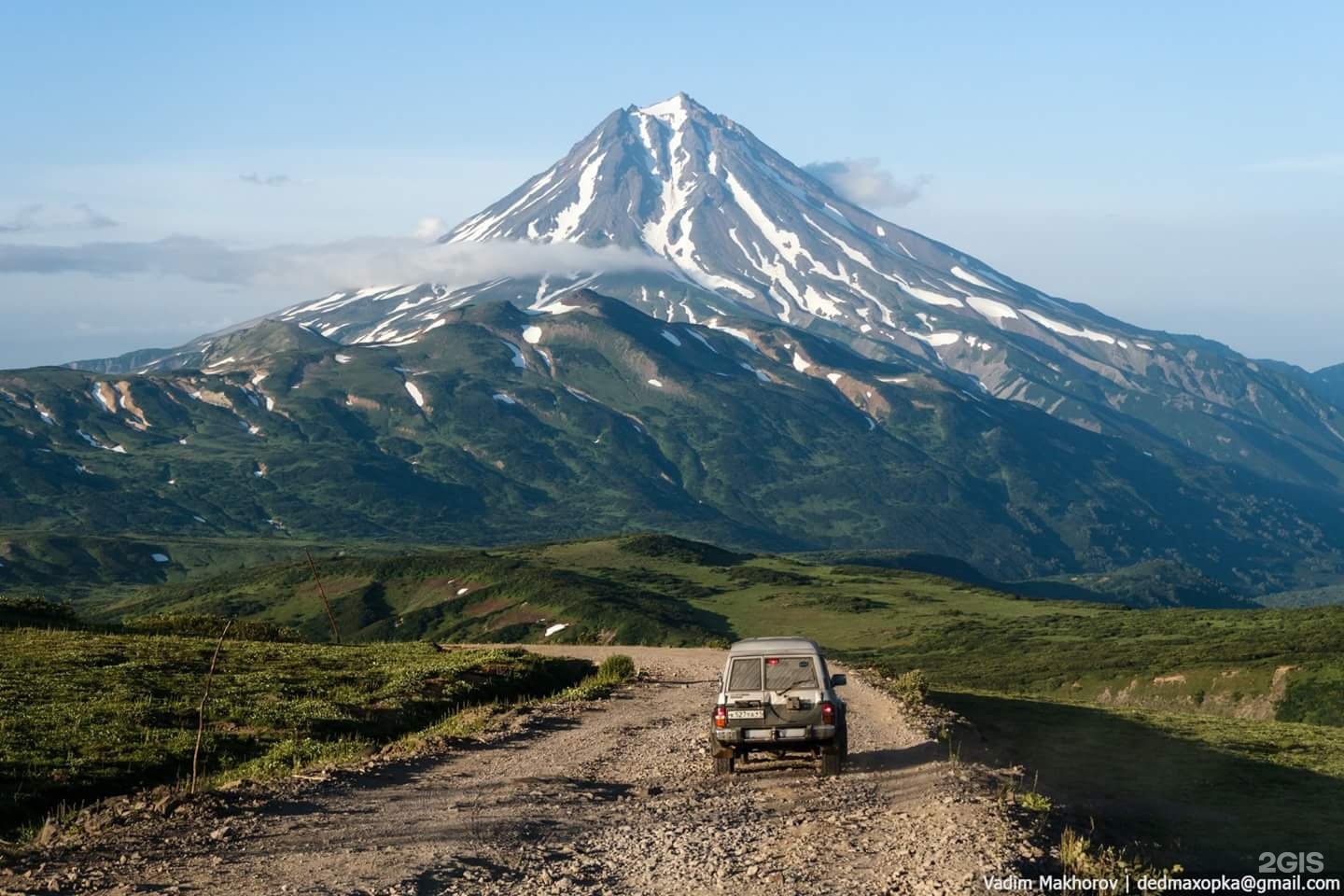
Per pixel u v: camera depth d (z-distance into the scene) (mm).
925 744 26125
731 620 138125
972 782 19781
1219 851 17406
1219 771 26328
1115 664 84125
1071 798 21438
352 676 41406
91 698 31938
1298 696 68125
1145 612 125438
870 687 42750
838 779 20922
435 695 37625
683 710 35594
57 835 15867
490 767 23438
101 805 19359
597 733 29734
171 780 23031
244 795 19016
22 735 25625
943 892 12391
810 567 188875
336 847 15023
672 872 13812
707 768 22797
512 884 13258
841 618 134500
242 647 51562
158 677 37406
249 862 14141
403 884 13039
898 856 14250
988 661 97500
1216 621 106750
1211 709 70625
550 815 17578
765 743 21094
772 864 13992
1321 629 89438
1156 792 23062
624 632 133875
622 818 17344
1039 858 13977
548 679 48094
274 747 26812
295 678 39812
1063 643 102188
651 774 22438
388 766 23266
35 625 59094
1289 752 30250
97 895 12570
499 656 51656
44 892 12625
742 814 17531
